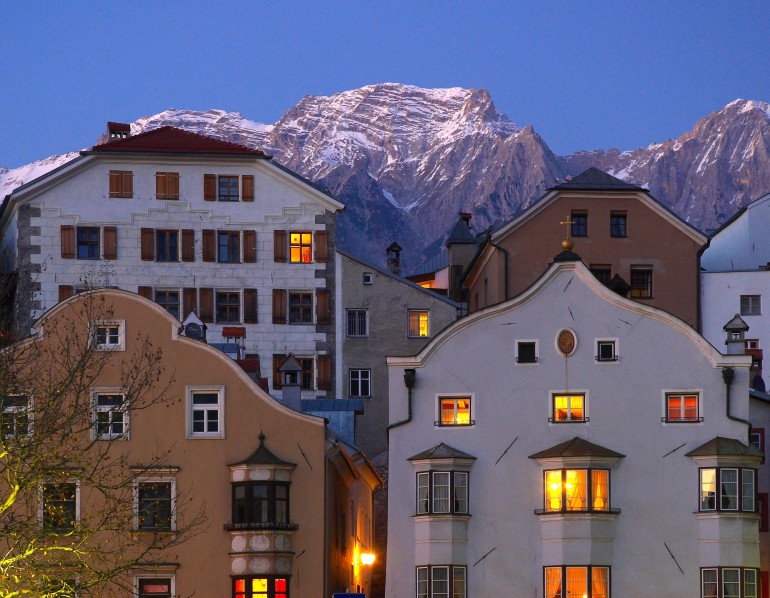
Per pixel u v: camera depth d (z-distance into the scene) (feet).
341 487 295.28
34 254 396.16
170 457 265.54
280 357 403.13
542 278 277.85
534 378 274.57
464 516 268.82
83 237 399.44
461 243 470.39
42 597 223.51
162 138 409.69
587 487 267.80
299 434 268.62
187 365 269.03
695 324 399.44
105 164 402.93
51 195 399.85
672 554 266.57
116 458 264.11
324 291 407.64
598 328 275.80
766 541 280.51
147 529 261.24
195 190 405.80
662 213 401.90
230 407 268.62
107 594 258.78
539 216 399.03
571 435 272.10
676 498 268.82
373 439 402.72
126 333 268.62
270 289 405.18
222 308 403.75
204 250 403.75
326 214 410.52
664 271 400.47
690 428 271.49
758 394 289.53
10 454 238.27
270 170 408.46
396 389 275.80
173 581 261.44
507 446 272.10
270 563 262.47
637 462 270.26
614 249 399.85
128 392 248.32
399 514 270.67
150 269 400.47
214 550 263.49
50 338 264.93
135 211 402.31
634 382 273.54
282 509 265.95
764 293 408.67
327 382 403.75
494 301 398.42
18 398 256.32
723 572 264.72
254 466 264.93
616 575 265.75
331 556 276.21
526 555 267.39
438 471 270.05
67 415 246.88
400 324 409.28
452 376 275.39
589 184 404.16
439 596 265.75
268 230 407.44
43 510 255.50
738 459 268.62
